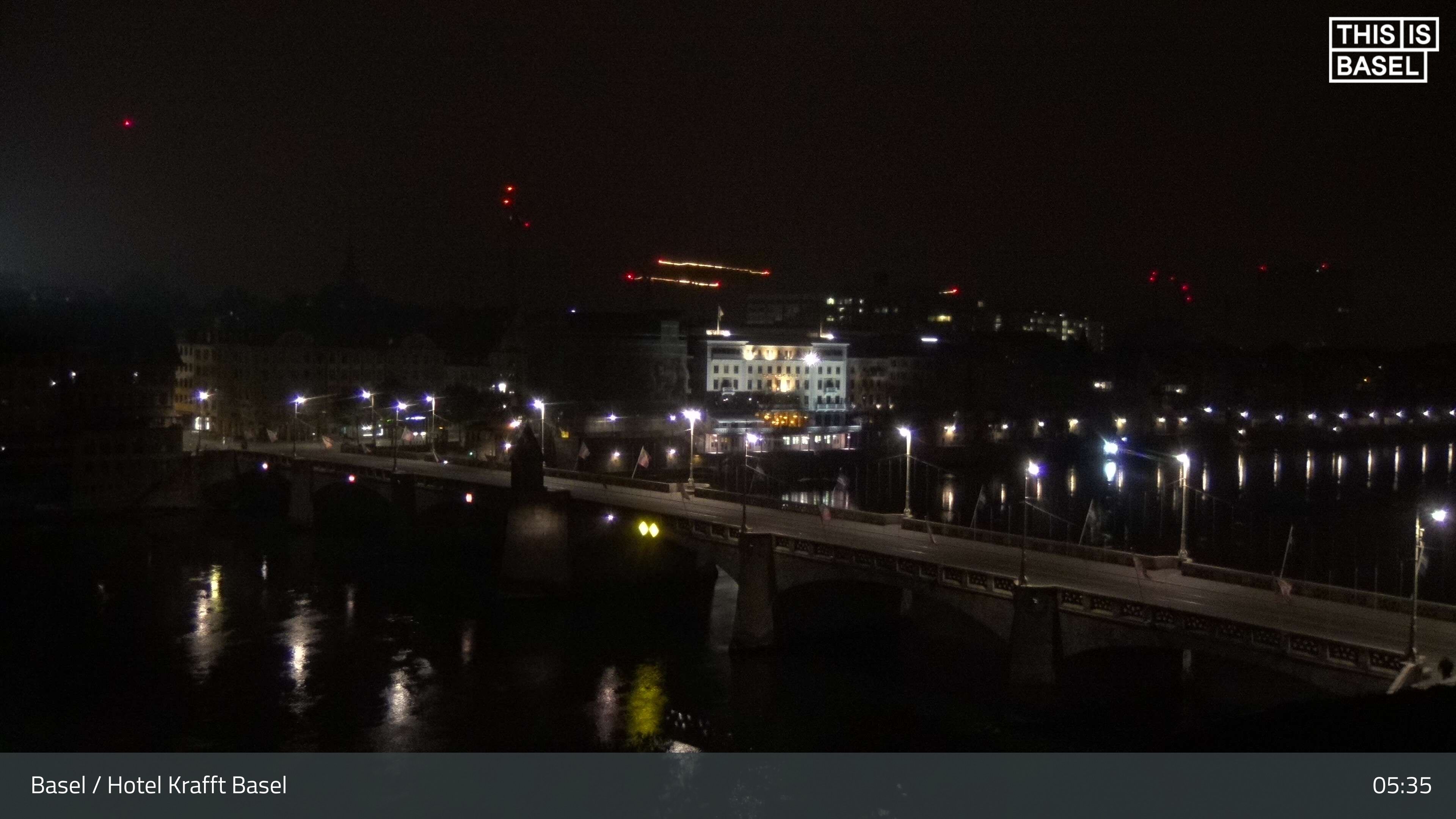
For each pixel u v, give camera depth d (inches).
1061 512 6461.6
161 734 2561.5
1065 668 2427.4
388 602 3826.3
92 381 6333.7
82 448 5502.0
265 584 4109.3
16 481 5570.9
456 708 2728.8
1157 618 2230.6
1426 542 5383.9
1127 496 7165.4
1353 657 1950.1
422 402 7598.4
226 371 7628.0
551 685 2891.2
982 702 2647.6
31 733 2566.4
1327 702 1940.2
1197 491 6825.8
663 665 3038.9
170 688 2888.8
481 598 3885.3
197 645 3280.0
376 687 2886.3
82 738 2534.5
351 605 3784.5
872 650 3154.5
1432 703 1713.8
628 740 2495.1
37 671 3019.2
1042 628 2409.0
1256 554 5172.2
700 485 4965.6
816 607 3240.7
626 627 3474.4
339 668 3053.6
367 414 7485.2
